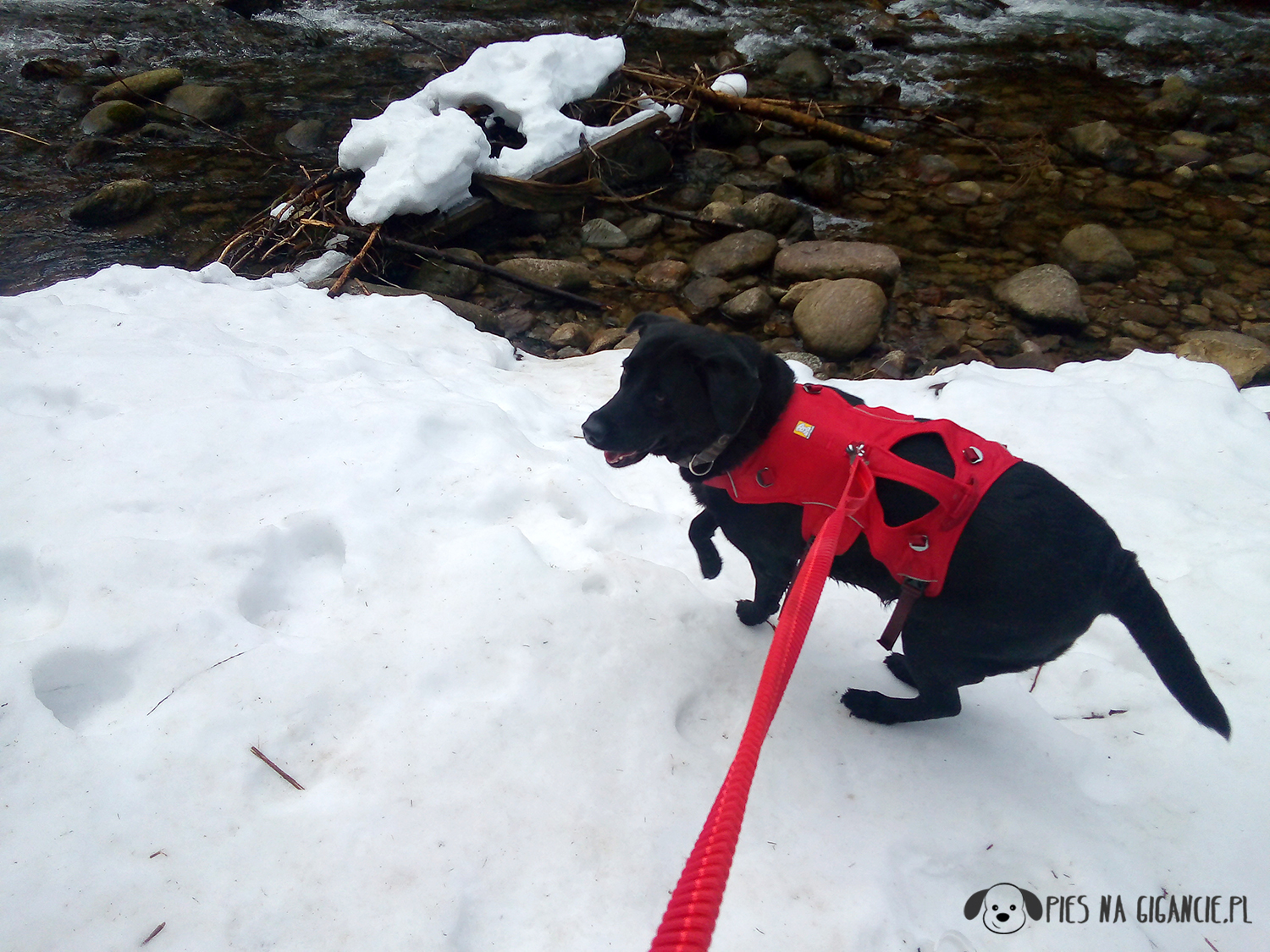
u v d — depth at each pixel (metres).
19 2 10.39
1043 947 2.00
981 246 6.53
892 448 2.29
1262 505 3.46
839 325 5.30
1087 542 2.16
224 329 4.11
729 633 2.78
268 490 2.91
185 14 10.45
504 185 6.16
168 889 1.86
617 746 2.31
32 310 3.83
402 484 3.02
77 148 7.25
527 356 4.87
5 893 1.81
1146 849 2.28
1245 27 11.09
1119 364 4.44
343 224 5.77
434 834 2.03
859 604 3.06
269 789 2.09
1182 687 2.12
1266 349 5.06
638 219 6.65
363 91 8.69
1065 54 10.34
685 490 3.55
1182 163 7.69
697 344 2.31
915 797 2.32
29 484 2.78
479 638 2.51
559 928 1.91
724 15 11.30
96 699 2.27
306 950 1.80
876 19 11.26
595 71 7.28
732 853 1.41
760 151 7.77
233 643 2.39
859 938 1.95
